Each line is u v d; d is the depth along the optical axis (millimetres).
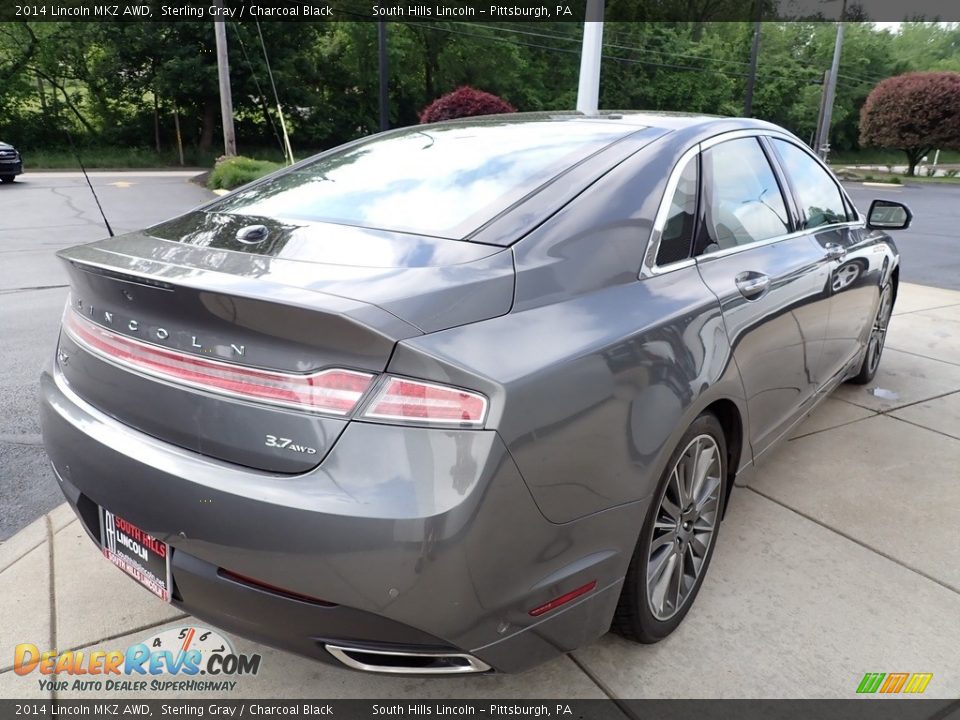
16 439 3684
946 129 31797
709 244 2434
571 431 1672
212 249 1930
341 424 1509
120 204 15570
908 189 26188
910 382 4770
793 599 2502
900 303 7133
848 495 3229
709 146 2576
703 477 2324
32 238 10656
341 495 1492
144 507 1715
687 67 43594
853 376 4434
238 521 1570
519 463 1562
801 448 3711
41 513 3016
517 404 1553
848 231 3680
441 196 2164
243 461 1601
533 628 1729
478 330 1612
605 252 1980
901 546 2834
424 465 1491
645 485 1898
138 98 33906
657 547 2180
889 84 32906
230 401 1601
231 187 19016
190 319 1637
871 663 2207
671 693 2080
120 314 1806
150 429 1747
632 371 1840
